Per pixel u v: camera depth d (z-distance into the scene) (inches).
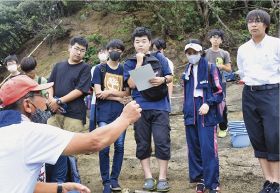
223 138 257.0
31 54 570.9
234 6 470.9
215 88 170.9
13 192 84.0
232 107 320.8
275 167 159.3
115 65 191.0
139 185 199.6
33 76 196.4
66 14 588.1
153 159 225.9
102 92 185.8
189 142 178.9
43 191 108.7
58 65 187.3
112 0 484.4
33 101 96.3
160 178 185.2
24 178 85.3
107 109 186.9
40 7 558.6
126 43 500.7
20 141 85.2
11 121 91.6
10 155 84.4
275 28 374.0
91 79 190.4
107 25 546.6
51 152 86.9
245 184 189.5
